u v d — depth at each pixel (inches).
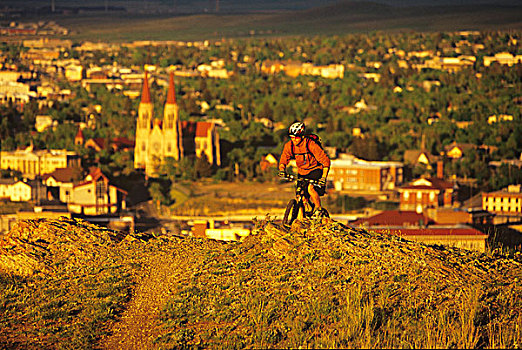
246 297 2342.5
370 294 2313.0
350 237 2625.5
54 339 2230.6
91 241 3029.0
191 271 2630.4
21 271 2792.8
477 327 2151.8
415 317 2193.7
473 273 2517.2
